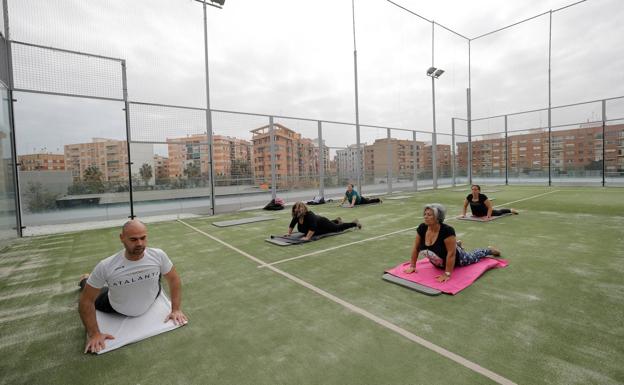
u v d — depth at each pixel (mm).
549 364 1939
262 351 2203
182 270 4203
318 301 3062
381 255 4672
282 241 5617
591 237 5395
